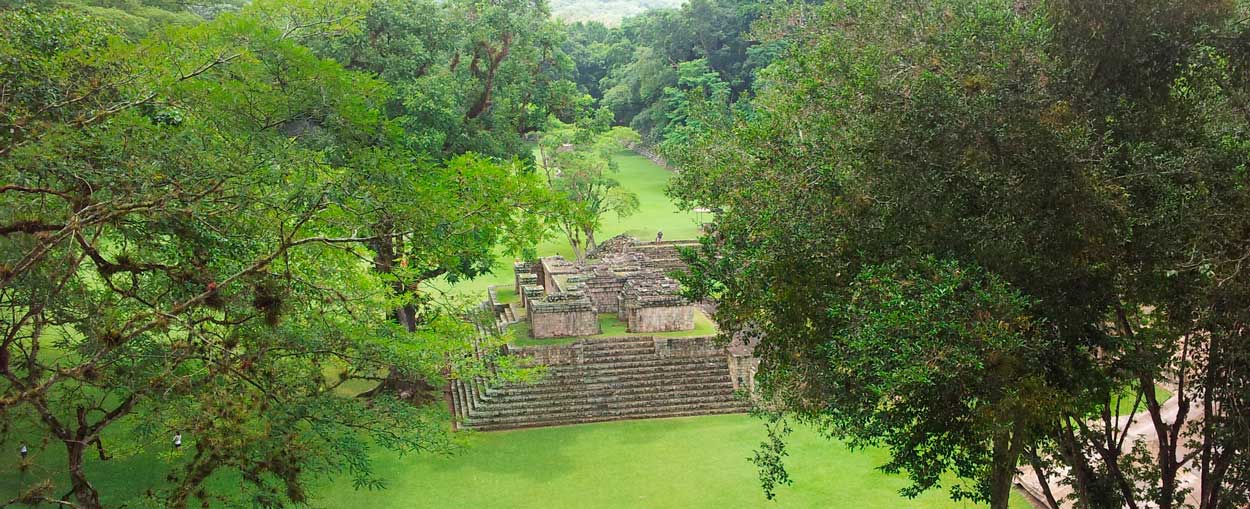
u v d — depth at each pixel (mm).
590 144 52094
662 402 29844
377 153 17672
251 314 14961
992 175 13422
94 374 14242
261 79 22281
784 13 31281
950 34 16281
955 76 14672
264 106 22109
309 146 22938
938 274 13398
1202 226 13180
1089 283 13688
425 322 29359
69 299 14406
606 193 52062
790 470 25297
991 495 15539
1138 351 14273
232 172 14500
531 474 25562
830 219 15562
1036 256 13305
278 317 14742
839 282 15133
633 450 27062
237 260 15641
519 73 35500
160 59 18609
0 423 15617
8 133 14109
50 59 15789
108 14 32812
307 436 17297
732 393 30094
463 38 34875
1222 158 13523
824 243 15344
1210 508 15070
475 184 21516
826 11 23219
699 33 79812
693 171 22766
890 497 23469
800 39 26766
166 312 13375
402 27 32031
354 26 25922
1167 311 14570
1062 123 13297
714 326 33188
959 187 13945
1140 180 13523
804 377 15773
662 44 82000
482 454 26953
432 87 31703
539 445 27594
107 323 13430
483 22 34312
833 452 26344
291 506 22016
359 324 18750
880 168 14539
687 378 30531
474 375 23875
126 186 13602
